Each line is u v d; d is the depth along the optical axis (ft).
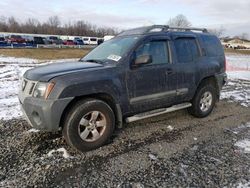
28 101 12.44
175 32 16.94
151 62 14.64
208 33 19.69
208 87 18.66
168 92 15.99
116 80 13.64
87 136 13.03
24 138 14.42
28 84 12.85
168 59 15.99
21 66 54.13
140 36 15.11
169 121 17.85
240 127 17.01
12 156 12.37
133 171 11.27
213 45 19.47
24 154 12.60
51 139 14.29
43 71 13.09
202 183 10.38
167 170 11.37
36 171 11.10
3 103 21.91
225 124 17.53
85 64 14.35
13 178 10.53
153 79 15.08
